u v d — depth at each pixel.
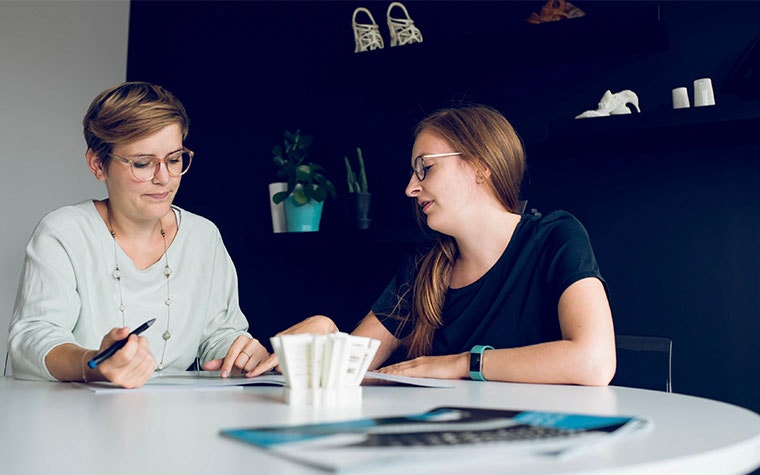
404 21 3.21
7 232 3.54
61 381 1.40
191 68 3.99
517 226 1.77
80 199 3.86
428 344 1.82
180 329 1.83
